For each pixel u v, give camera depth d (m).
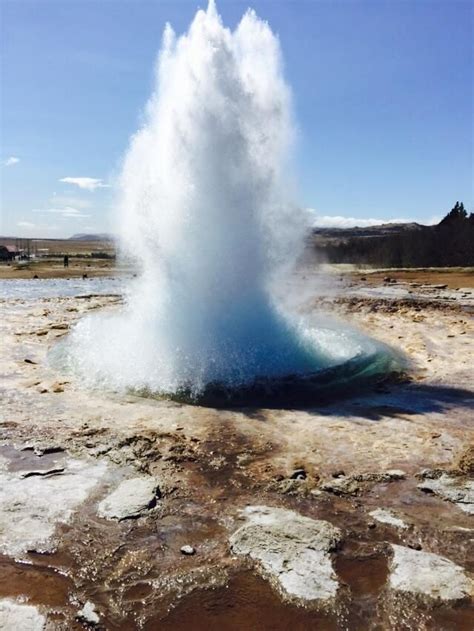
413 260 49.31
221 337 9.06
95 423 6.50
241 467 5.41
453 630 3.28
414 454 5.74
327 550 4.02
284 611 3.42
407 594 3.58
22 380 8.26
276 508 4.63
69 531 4.21
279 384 8.09
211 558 3.92
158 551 4.00
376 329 13.23
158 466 5.39
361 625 3.32
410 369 9.36
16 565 3.81
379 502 4.75
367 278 29.27
